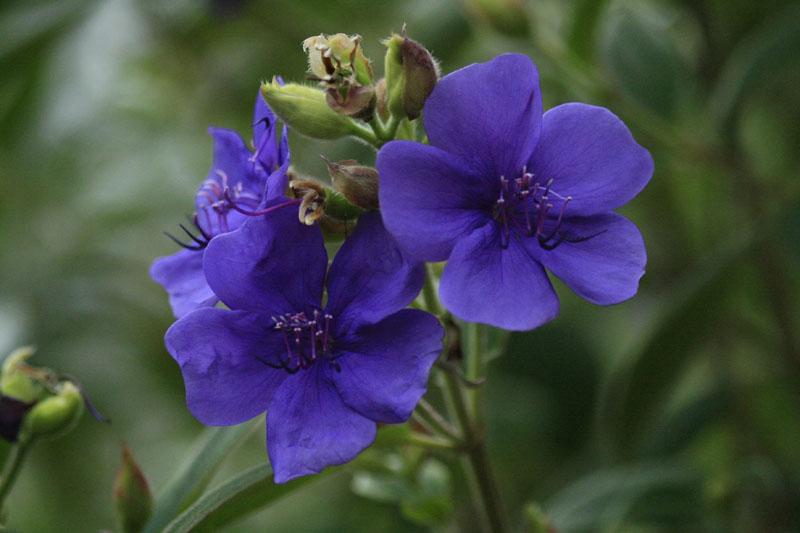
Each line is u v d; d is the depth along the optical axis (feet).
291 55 3.87
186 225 3.92
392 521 3.36
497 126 2.44
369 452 2.85
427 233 2.41
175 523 2.53
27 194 3.87
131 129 4.10
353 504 3.52
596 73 3.32
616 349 3.89
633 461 3.17
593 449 3.53
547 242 2.46
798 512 3.16
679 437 3.22
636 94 3.26
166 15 3.97
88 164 3.99
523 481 3.61
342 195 2.47
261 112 2.54
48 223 3.94
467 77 2.43
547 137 2.47
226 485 2.55
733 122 3.18
